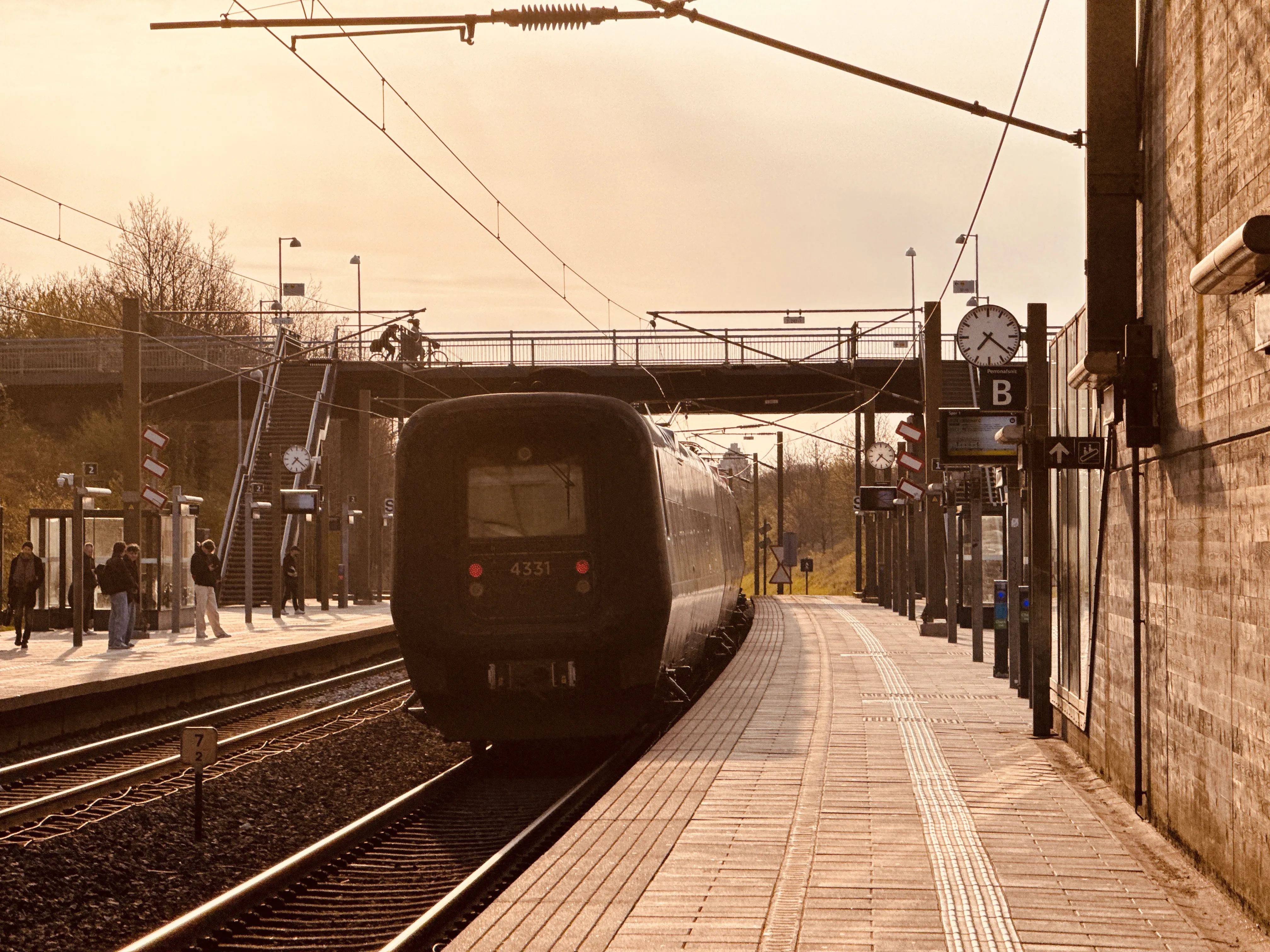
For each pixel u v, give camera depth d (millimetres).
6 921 10250
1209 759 9211
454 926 9641
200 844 13125
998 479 33812
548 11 14156
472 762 17125
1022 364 25844
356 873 11828
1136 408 10922
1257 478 8148
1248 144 8438
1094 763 13648
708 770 13750
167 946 9164
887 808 11703
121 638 27906
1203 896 8750
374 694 24797
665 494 17594
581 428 15852
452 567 15727
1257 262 7477
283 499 41344
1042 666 16156
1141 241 11898
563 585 15695
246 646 28828
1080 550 14719
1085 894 8805
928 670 25281
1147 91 11711
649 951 7586
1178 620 10133
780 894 8828
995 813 11492
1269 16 7934
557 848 10203
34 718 19469
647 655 15797
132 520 33219
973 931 7957
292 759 17922
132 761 17875
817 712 18656
